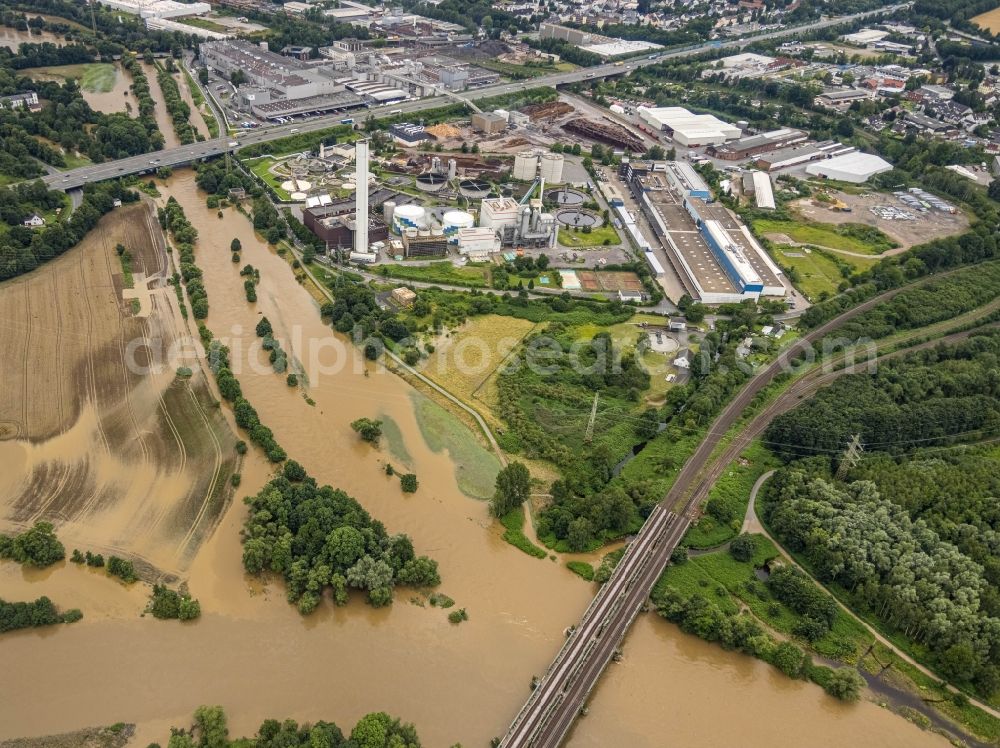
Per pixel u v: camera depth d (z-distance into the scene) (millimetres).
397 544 188250
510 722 157375
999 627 173125
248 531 191125
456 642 174125
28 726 147875
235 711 154250
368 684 162750
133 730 148875
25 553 180375
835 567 191250
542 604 185875
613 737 157250
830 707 166125
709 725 161125
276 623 174000
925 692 169375
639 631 181125
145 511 198375
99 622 169750
